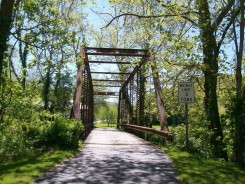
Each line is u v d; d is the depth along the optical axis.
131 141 20.86
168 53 16.11
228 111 13.76
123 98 46.00
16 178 8.02
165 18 15.38
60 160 11.19
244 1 12.94
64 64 17.42
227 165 11.74
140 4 17.36
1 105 18.25
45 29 16.69
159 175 8.99
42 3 16.66
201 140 14.50
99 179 8.32
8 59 14.66
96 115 92.19
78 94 20.17
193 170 9.72
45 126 15.47
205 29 14.49
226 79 16.69
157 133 18.36
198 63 15.36
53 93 39.00
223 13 14.45
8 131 17.50
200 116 18.12
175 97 23.55
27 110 19.95
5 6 9.80
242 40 13.06
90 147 16.27
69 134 14.85
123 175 8.91
